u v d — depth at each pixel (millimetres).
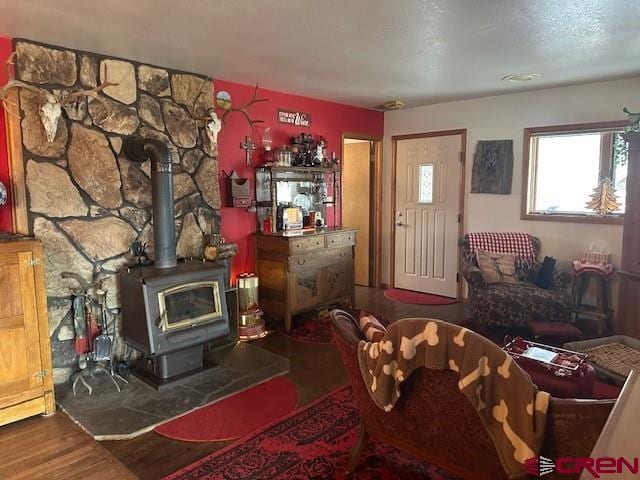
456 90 4656
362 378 2016
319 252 4527
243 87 4305
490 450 1681
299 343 4035
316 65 3615
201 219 3914
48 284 3092
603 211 4469
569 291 4477
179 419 2738
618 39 2988
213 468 2262
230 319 3979
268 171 4551
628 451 875
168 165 3264
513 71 3863
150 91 3545
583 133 4531
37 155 3004
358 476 2188
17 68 2908
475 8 2453
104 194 3311
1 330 2580
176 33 2818
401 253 5996
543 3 2385
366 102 5258
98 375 3293
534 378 2463
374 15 2545
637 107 4191
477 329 4383
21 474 2223
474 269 4367
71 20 2582
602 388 3051
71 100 3062
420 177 5719
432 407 1781
